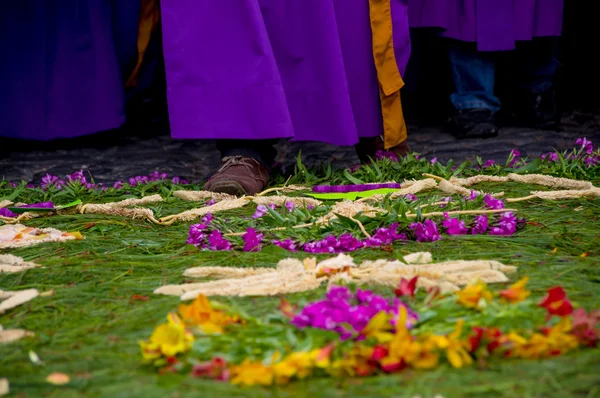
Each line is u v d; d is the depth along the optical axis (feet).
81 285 10.50
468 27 23.57
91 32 21.24
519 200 15.01
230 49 16.88
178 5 16.84
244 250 12.12
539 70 25.48
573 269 10.39
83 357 7.98
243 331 7.99
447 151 22.90
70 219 14.73
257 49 16.76
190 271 10.80
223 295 9.71
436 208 14.02
